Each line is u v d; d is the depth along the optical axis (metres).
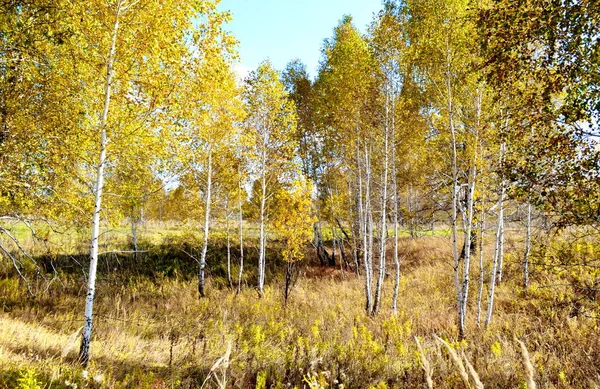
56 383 4.55
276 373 6.14
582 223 5.30
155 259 19.28
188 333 8.62
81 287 14.45
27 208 7.48
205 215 16.23
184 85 6.86
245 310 12.30
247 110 15.91
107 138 6.55
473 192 9.82
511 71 5.84
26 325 8.18
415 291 14.27
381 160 14.74
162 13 6.33
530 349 7.30
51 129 6.74
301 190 14.94
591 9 4.62
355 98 13.31
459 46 9.55
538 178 5.68
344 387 5.66
